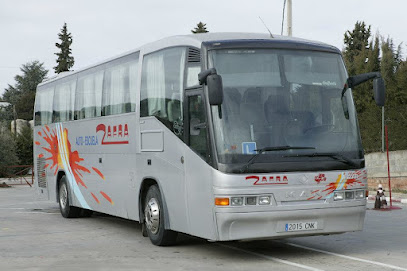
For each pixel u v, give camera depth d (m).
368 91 32.41
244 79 9.93
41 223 16.03
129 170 13.00
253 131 9.70
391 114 27.70
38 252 11.28
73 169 16.56
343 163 10.01
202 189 9.95
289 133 9.82
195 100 10.31
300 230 9.73
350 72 36.06
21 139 55.12
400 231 13.60
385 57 31.00
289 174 9.64
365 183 10.22
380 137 28.12
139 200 12.46
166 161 11.27
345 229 10.08
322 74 10.34
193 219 10.31
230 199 9.42
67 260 10.39
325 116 10.13
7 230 14.57
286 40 10.45
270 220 9.55
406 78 28.16
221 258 10.35
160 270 9.39
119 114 13.52
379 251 10.88
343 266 9.46
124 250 11.38
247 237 9.54
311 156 9.81
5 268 9.71
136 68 12.83
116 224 15.69
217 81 9.34
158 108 11.68
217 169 9.55
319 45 10.55
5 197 27.56
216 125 9.69
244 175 9.47
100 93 14.79
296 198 9.66
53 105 18.27
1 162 47.53
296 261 9.95
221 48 10.05
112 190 14.02
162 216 11.46
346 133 10.19
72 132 16.56
